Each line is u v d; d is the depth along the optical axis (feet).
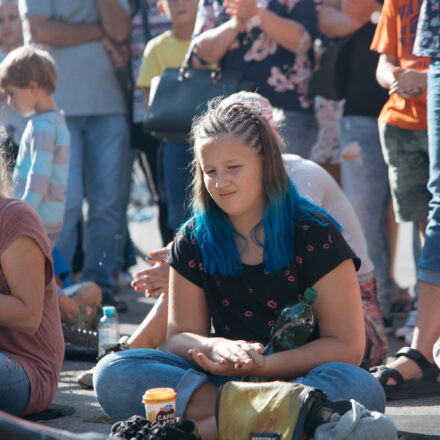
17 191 47.03
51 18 60.49
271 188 27.43
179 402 26.55
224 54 51.06
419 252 49.01
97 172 61.98
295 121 51.06
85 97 60.70
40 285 28.71
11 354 29.19
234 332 28.66
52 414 30.66
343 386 25.95
